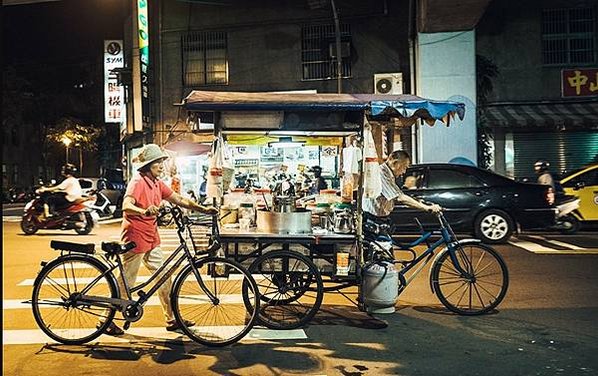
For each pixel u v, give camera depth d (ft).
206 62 65.46
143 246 17.52
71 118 112.16
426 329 18.30
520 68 60.80
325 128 20.35
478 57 58.95
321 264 19.31
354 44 61.87
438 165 37.63
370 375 14.23
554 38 60.49
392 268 19.90
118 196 66.49
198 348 16.43
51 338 17.12
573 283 24.76
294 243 18.97
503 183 36.86
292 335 17.67
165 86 66.28
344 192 20.61
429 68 54.44
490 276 21.40
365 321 19.29
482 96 59.36
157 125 66.28
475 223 36.45
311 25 62.80
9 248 37.52
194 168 59.62
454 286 24.31
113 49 73.31
